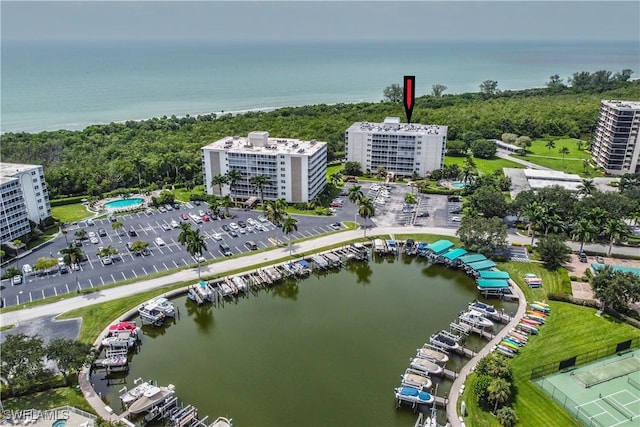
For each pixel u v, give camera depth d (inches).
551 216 5546.3
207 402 3398.1
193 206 7372.1
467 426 3110.2
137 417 3243.1
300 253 5698.8
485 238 5502.0
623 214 6102.4
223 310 4736.7
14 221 5821.9
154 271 5231.3
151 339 4239.7
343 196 7819.9
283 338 4227.4
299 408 3339.1
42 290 4803.2
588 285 4894.2
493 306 4660.4
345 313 4648.1
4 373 3225.9
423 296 4963.1
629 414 3211.1
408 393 3353.8
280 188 7396.7
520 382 3491.6
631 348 3927.2
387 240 6018.7
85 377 3560.5
